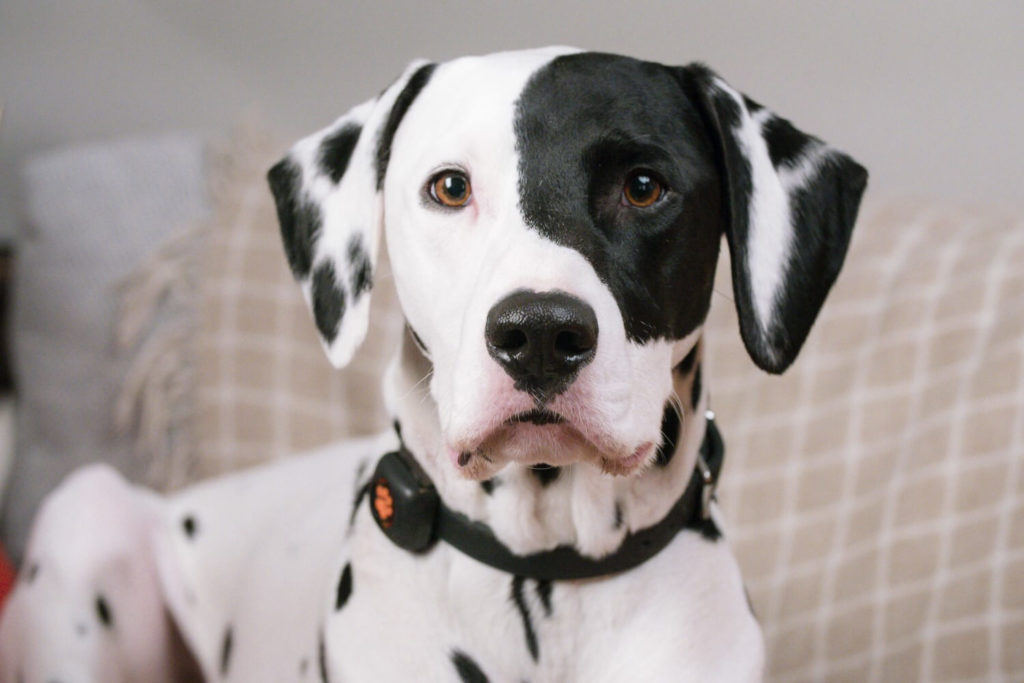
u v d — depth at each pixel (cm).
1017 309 198
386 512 124
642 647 121
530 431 102
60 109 316
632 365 107
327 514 167
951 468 193
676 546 124
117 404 250
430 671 122
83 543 188
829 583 199
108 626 187
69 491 199
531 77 114
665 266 111
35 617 184
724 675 123
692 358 121
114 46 312
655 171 111
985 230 215
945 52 261
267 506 190
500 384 99
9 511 257
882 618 192
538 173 109
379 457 136
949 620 186
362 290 125
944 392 199
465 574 121
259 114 266
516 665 122
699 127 118
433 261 114
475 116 112
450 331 110
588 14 282
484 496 118
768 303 118
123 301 251
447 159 112
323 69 302
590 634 122
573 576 120
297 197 136
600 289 102
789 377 215
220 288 248
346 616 128
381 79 299
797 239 122
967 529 189
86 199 257
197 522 198
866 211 231
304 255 134
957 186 266
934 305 207
